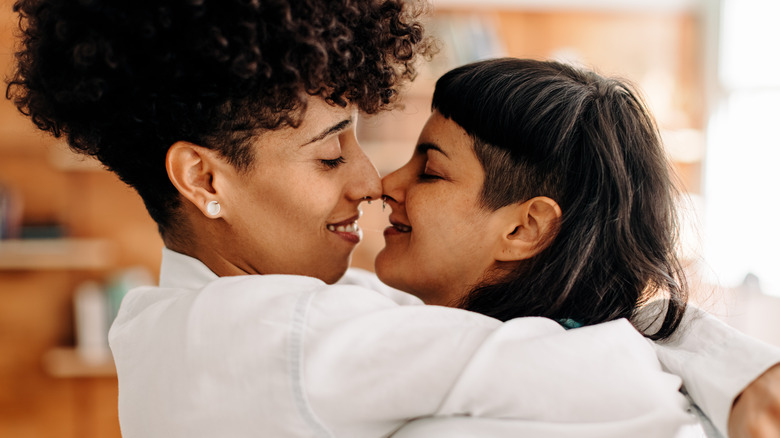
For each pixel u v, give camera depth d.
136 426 0.88
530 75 1.02
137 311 1.02
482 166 1.01
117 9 0.85
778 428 0.78
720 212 3.81
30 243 3.60
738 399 0.82
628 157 1.01
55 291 3.77
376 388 0.79
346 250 1.07
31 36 0.95
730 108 3.87
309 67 0.88
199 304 0.87
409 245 1.07
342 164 1.02
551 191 0.99
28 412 3.77
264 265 1.03
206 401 0.82
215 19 0.86
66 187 3.73
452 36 3.72
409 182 1.08
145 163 0.97
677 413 0.77
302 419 0.79
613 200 0.99
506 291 1.01
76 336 3.78
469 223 1.02
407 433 0.81
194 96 0.90
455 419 0.79
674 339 0.95
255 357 0.81
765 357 0.83
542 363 0.79
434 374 0.79
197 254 1.04
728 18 3.85
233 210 0.98
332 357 0.80
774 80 3.64
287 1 0.86
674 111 4.03
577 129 0.99
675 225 1.07
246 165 0.95
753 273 3.55
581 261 0.97
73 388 3.79
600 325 0.85
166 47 0.87
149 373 0.88
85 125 0.94
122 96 0.90
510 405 0.78
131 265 3.82
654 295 1.02
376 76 0.97
